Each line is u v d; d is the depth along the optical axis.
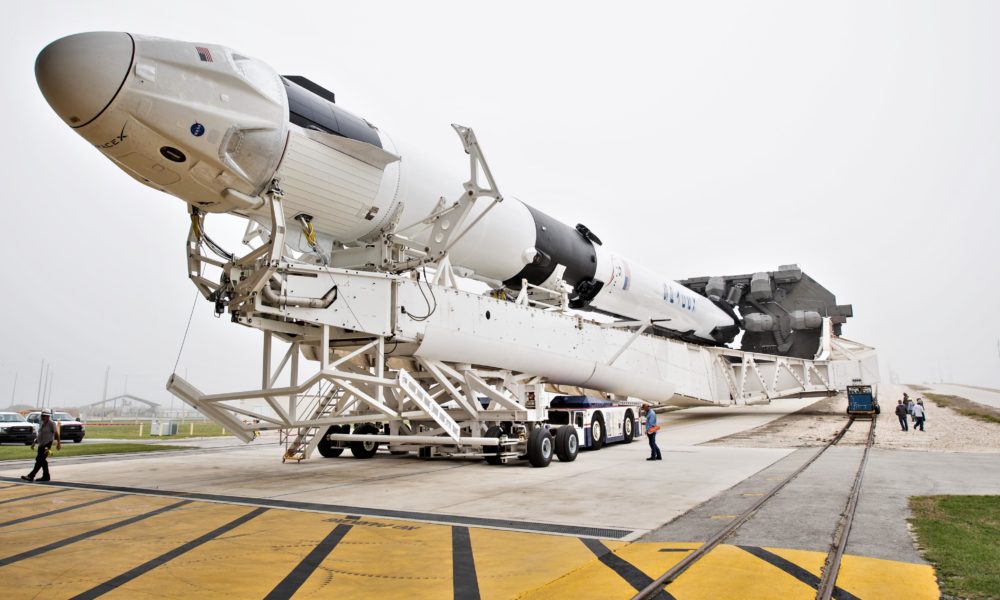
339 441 14.98
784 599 4.12
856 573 4.70
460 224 11.20
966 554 5.16
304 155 8.96
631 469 11.84
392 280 10.23
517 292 16.05
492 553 5.60
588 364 15.72
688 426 24.05
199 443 22.12
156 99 7.39
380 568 5.17
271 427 10.38
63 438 22.44
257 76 8.61
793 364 26.81
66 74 6.97
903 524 6.43
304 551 5.76
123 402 134.25
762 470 11.19
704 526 6.52
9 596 4.49
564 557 5.40
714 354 24.23
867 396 26.14
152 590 4.62
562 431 13.52
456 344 11.55
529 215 14.52
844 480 9.61
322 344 9.34
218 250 9.27
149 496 9.17
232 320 9.02
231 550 5.82
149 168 8.05
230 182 8.44
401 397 10.45
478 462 13.84
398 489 9.64
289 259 9.70
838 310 27.36
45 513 7.82
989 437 17.89
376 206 10.31
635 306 19.94
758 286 27.45
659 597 4.21
